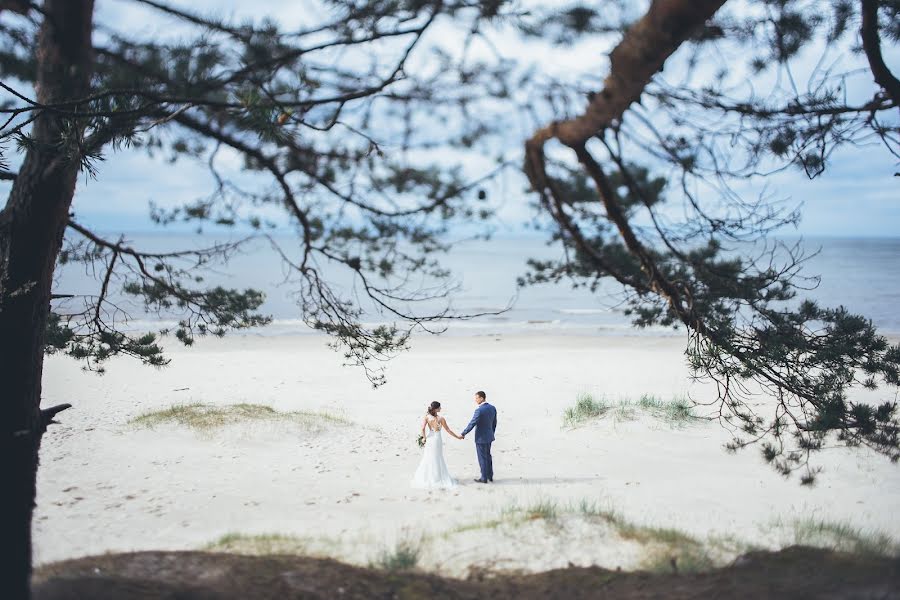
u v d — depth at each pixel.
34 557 7.94
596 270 4.63
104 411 17.55
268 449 13.95
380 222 4.29
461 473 12.77
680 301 4.99
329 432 15.30
